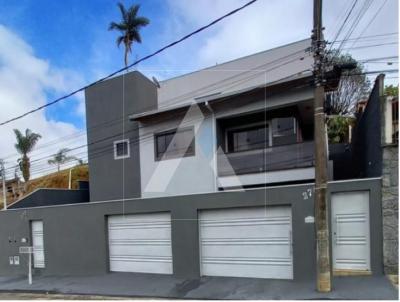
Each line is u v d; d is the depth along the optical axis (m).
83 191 20.89
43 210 15.06
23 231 15.66
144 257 12.55
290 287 8.97
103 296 10.20
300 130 14.34
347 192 9.41
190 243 11.32
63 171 39.56
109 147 16.09
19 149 33.44
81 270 13.66
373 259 8.95
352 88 23.02
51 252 14.62
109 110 16.25
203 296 9.15
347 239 9.37
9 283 13.62
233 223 10.95
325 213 8.08
